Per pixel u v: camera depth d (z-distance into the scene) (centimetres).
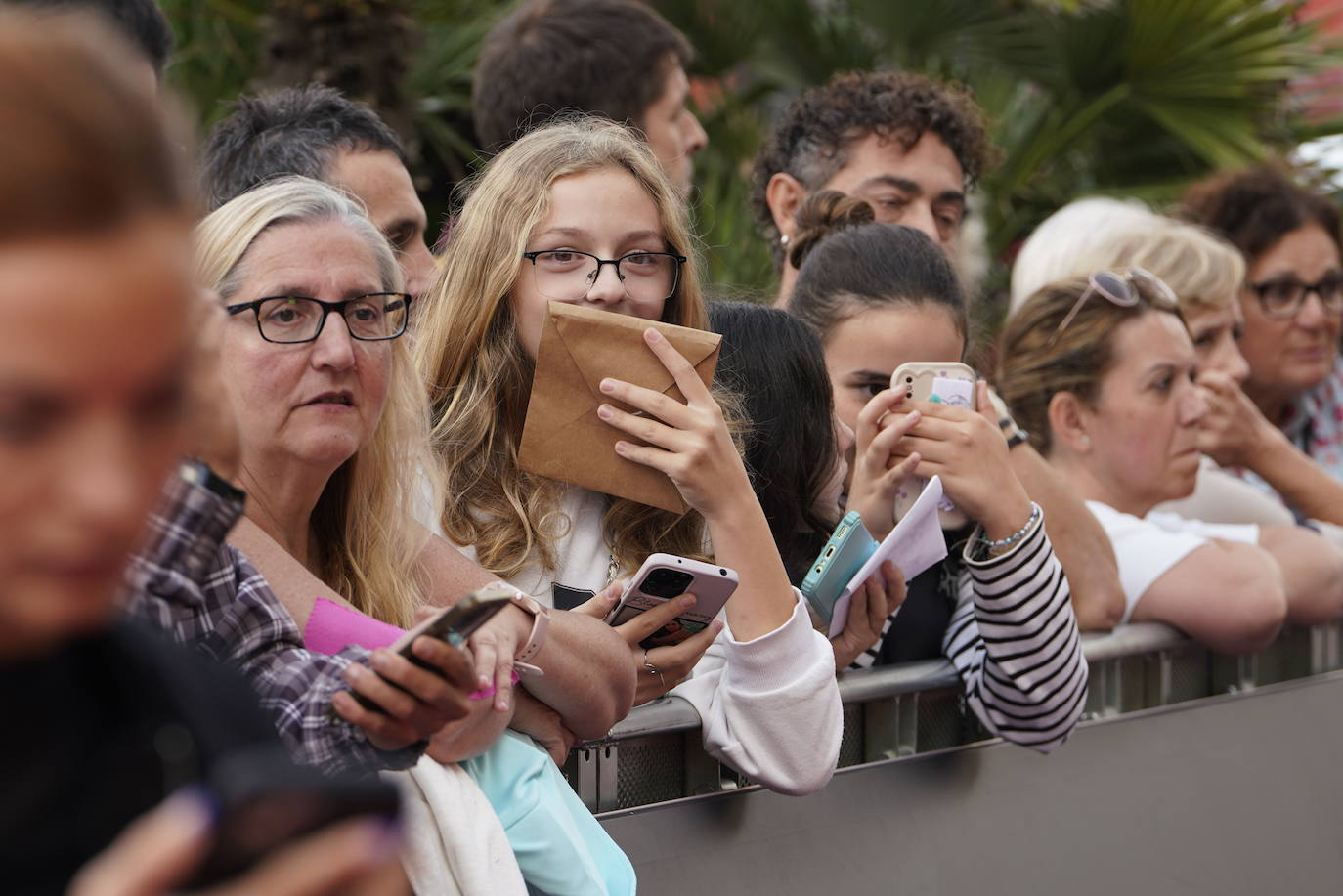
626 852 512
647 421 532
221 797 156
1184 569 782
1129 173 1822
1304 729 841
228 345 436
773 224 970
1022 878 650
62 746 178
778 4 1761
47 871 174
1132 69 1750
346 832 161
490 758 451
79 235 144
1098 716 745
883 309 679
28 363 144
